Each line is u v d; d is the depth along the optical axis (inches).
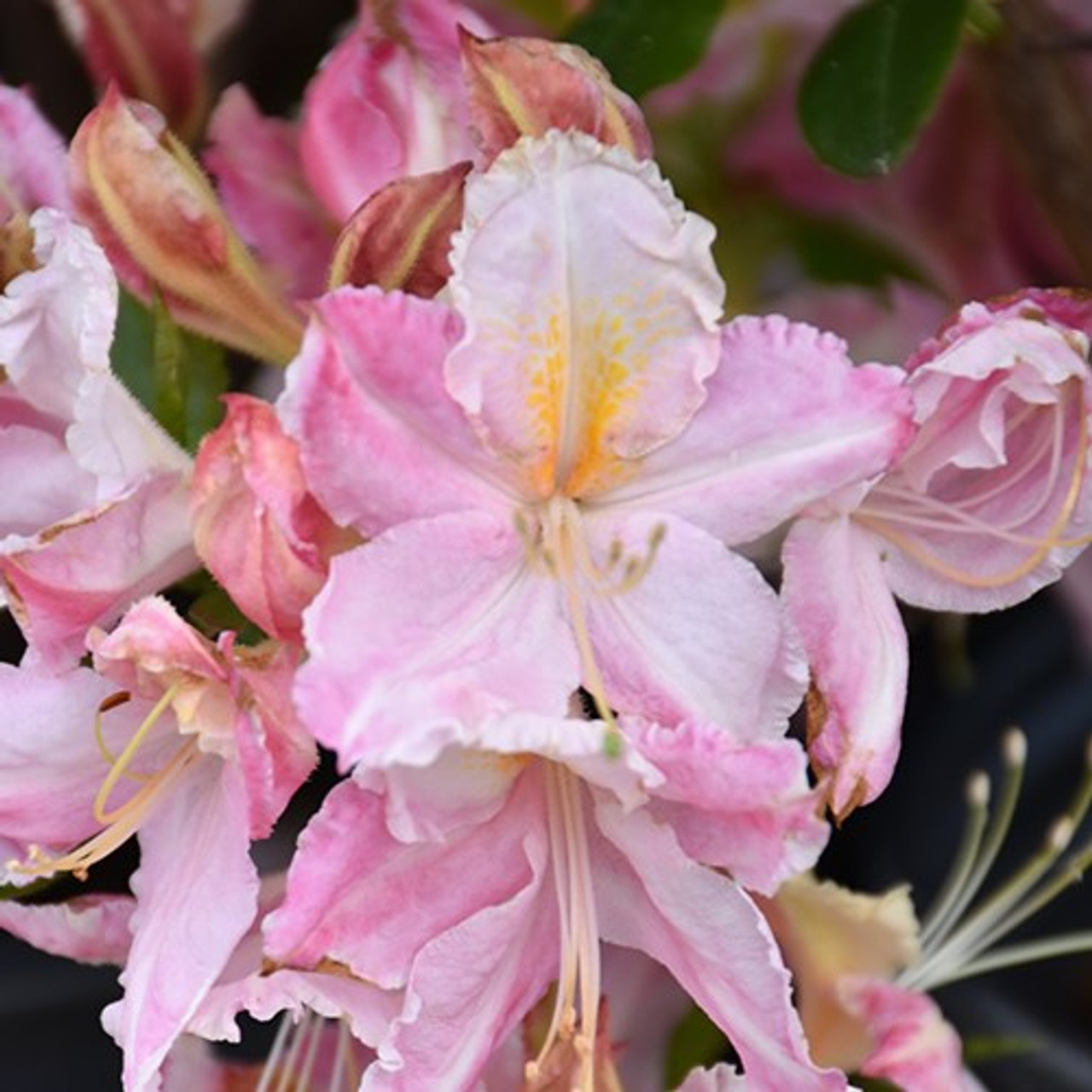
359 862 18.0
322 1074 20.3
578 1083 18.4
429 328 17.8
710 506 18.4
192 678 18.3
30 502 19.0
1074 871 21.2
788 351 18.3
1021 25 20.8
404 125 19.1
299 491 17.7
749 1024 18.1
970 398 19.0
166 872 18.7
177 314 19.3
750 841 17.9
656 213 18.0
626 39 20.4
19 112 19.6
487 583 18.2
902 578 19.5
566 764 17.9
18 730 18.9
